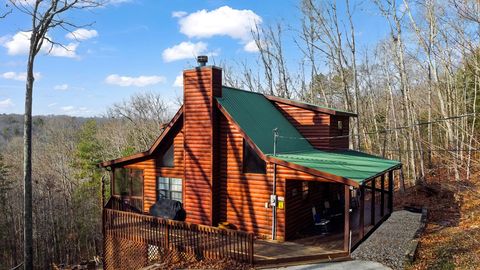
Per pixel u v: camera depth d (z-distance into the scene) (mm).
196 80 15312
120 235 14344
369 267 10828
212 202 14766
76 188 41344
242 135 14453
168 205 14859
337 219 16844
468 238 12953
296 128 19656
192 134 15359
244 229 14586
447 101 21438
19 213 33031
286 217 13758
